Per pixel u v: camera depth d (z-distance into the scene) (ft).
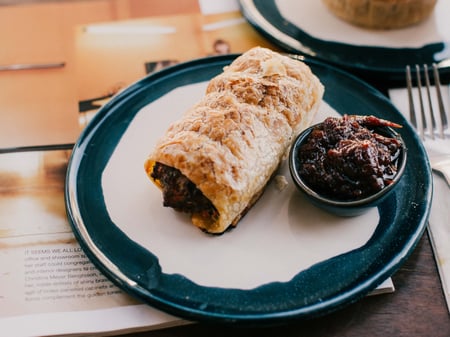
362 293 1.04
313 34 1.54
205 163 1.07
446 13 1.61
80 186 1.20
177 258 1.09
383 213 1.15
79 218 1.14
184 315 1.02
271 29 1.54
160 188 1.17
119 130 1.29
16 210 1.22
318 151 1.14
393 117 1.30
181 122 1.15
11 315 1.07
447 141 1.31
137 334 1.06
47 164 1.30
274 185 1.20
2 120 1.38
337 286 1.05
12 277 1.12
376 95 1.34
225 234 1.12
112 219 1.15
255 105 1.15
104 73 1.49
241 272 1.07
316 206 1.15
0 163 1.30
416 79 1.44
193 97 1.36
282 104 1.17
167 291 1.05
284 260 1.09
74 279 1.12
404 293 1.09
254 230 1.13
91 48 1.55
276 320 1.01
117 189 1.20
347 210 1.10
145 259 1.09
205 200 1.09
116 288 1.10
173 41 1.57
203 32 1.59
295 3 1.62
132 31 1.59
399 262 1.07
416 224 1.12
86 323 1.05
